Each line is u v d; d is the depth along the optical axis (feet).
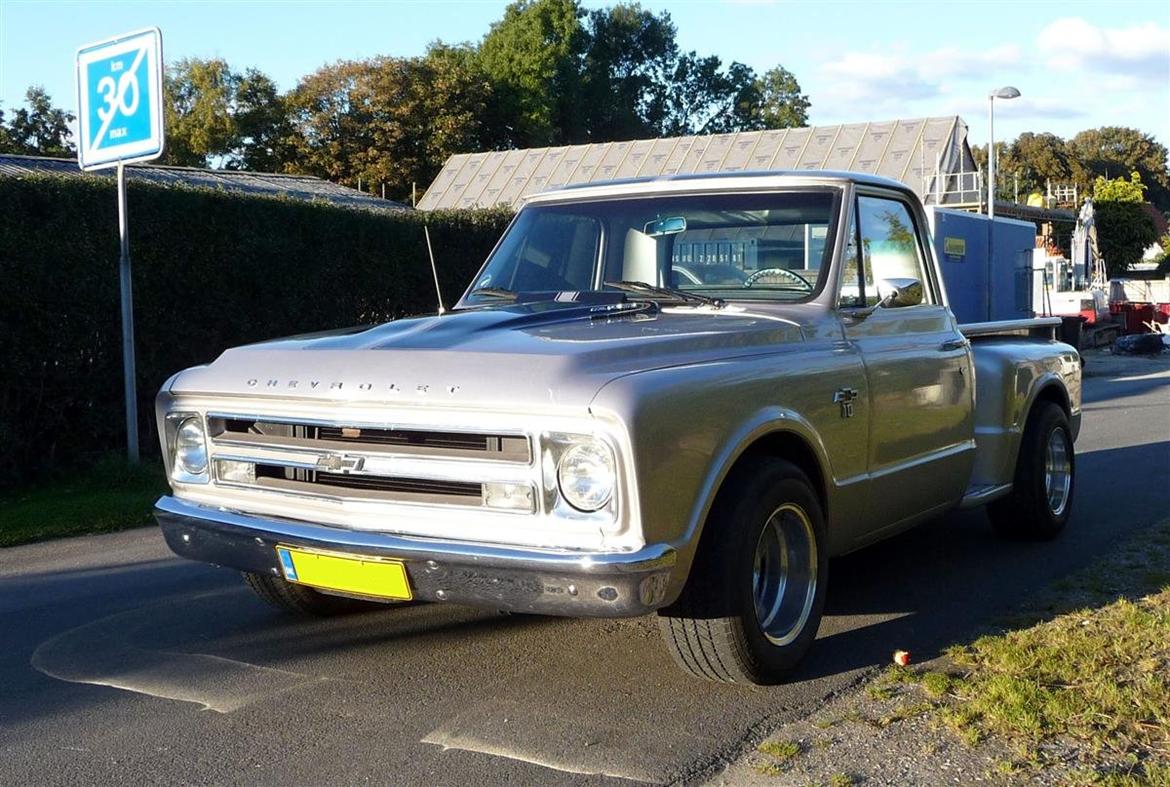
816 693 14.30
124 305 32.40
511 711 13.94
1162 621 16.34
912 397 17.63
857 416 16.10
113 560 23.35
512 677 15.20
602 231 18.54
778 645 14.40
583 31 202.69
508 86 181.98
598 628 17.31
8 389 32.22
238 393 14.28
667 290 16.87
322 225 41.19
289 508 14.20
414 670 15.57
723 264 17.49
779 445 15.05
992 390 21.35
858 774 11.84
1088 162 314.76
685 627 13.71
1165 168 324.39
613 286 17.34
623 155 133.39
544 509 12.48
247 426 14.60
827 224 17.07
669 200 18.26
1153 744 12.26
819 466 15.29
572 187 19.57
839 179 17.43
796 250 17.07
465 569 12.60
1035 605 18.10
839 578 20.31
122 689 15.02
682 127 227.40
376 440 13.44
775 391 14.37
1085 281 118.73
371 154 162.50
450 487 13.07
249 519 14.28
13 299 31.94
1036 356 22.68
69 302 33.32
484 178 137.69
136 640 17.28
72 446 34.47
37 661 16.33
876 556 21.98
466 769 12.26
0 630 18.06
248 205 38.50
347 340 14.87
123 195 32.12
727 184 18.01
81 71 32.48
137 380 35.58
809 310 16.25
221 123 162.91
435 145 166.09
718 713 13.69
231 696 14.69
